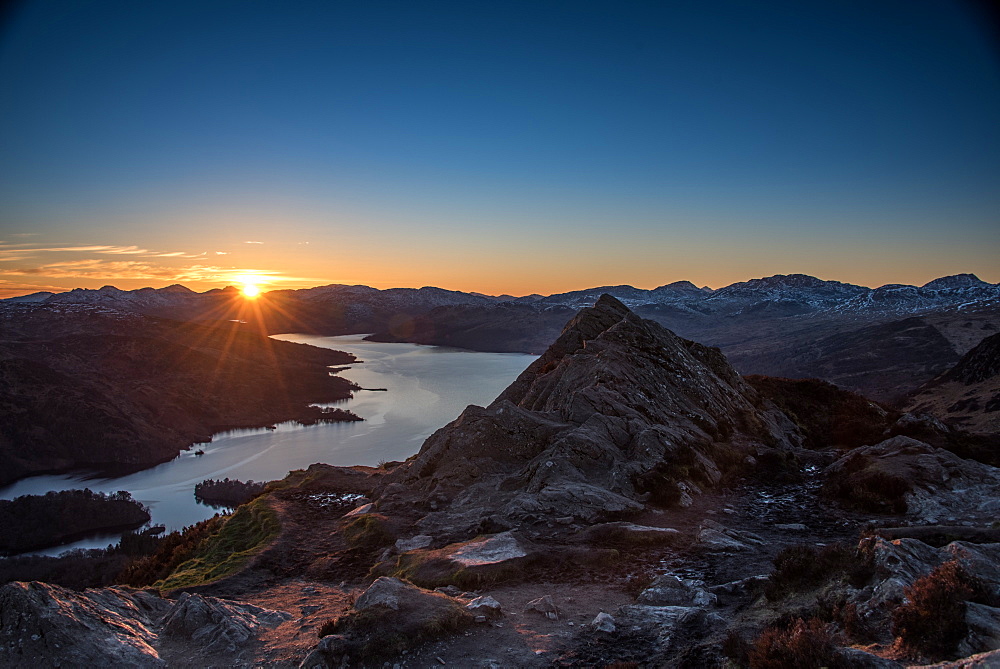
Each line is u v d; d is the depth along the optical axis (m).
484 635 13.44
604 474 25.88
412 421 196.25
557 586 17.05
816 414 43.91
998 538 14.03
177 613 14.55
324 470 35.78
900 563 12.10
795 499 25.31
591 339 47.44
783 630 10.73
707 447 30.22
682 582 16.17
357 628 13.09
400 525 24.23
